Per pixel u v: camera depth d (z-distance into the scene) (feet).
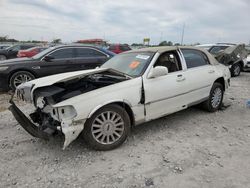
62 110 10.15
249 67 38.32
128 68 13.48
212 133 13.44
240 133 13.46
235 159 10.53
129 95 11.59
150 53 13.82
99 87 11.59
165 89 13.01
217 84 16.88
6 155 11.03
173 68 14.08
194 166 9.98
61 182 9.00
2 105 19.33
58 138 12.72
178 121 15.30
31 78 23.77
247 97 21.79
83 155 10.99
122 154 11.07
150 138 12.75
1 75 22.68
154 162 10.34
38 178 9.25
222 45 38.32
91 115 10.55
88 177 9.31
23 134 13.39
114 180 9.09
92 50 26.84
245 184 8.75
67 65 25.09
